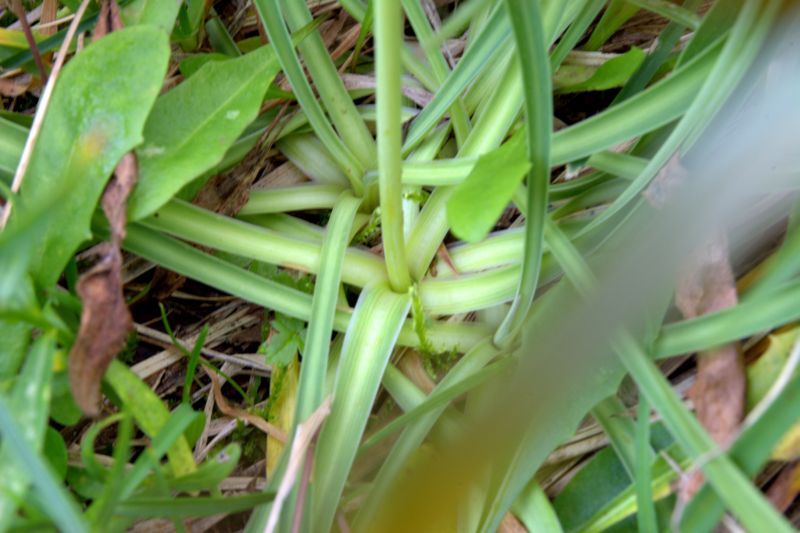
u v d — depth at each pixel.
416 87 0.39
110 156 0.32
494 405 0.34
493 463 0.33
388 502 0.33
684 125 0.32
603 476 0.34
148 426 0.32
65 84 0.33
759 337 0.33
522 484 0.33
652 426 0.34
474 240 0.29
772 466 0.33
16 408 0.29
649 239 0.32
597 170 0.37
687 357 0.35
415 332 0.36
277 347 0.36
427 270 0.37
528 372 0.33
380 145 0.32
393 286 0.35
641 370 0.32
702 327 0.32
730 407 0.32
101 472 0.31
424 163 0.35
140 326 0.38
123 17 0.36
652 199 0.34
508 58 0.38
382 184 0.33
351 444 0.33
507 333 0.35
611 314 0.32
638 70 0.37
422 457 0.34
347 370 0.34
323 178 0.39
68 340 0.31
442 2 0.42
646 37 0.41
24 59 0.37
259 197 0.38
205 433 0.37
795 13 0.32
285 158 0.40
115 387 0.32
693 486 0.31
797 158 0.33
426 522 0.33
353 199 0.37
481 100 0.39
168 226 0.35
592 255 0.35
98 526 0.29
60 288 0.35
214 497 0.31
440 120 0.39
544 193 0.31
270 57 0.35
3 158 0.34
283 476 0.33
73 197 0.32
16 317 0.30
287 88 0.39
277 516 0.31
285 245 0.35
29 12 0.41
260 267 0.37
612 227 0.35
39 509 0.29
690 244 0.32
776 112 0.32
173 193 0.33
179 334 0.39
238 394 0.38
